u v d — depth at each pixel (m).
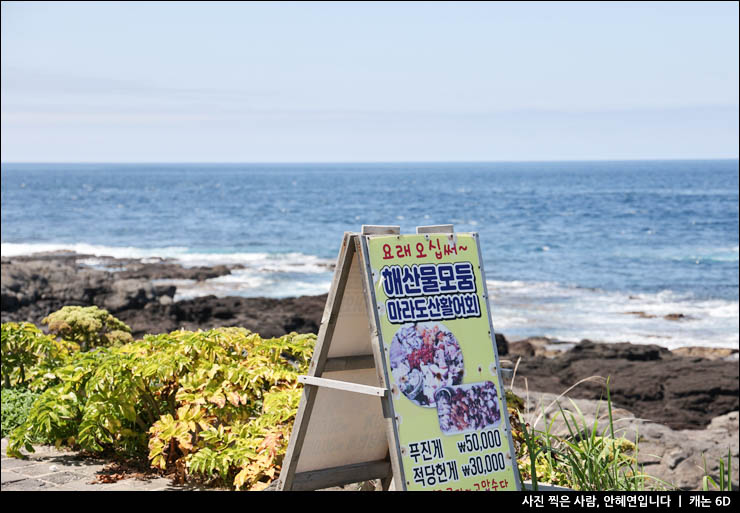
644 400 20.14
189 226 70.38
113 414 5.77
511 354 25.20
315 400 4.07
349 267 3.90
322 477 4.29
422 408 3.85
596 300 36.19
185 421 5.36
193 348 5.81
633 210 89.44
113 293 29.61
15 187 146.00
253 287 37.66
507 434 4.15
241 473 4.90
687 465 11.68
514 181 185.38
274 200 109.62
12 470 5.69
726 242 59.78
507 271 45.41
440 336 4.00
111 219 76.94
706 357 25.94
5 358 7.58
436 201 108.00
